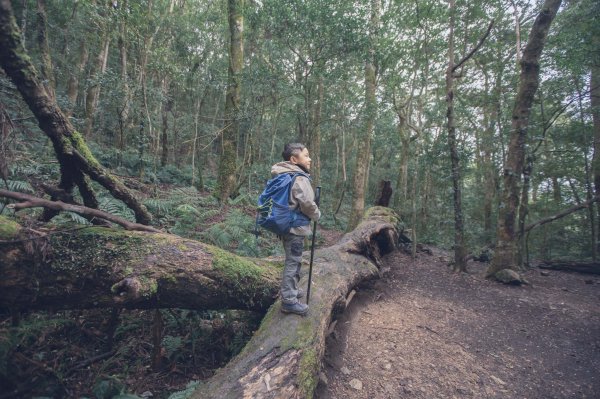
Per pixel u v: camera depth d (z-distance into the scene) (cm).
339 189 1720
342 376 289
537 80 598
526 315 470
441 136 790
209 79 1072
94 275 239
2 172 268
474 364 330
